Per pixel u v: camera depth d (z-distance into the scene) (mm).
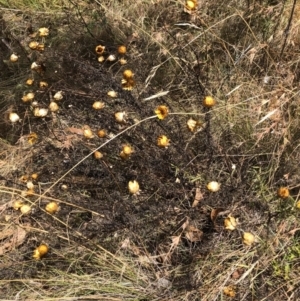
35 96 1398
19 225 1070
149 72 1349
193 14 1216
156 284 1031
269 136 1146
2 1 1721
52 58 1402
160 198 1107
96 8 1551
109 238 1092
